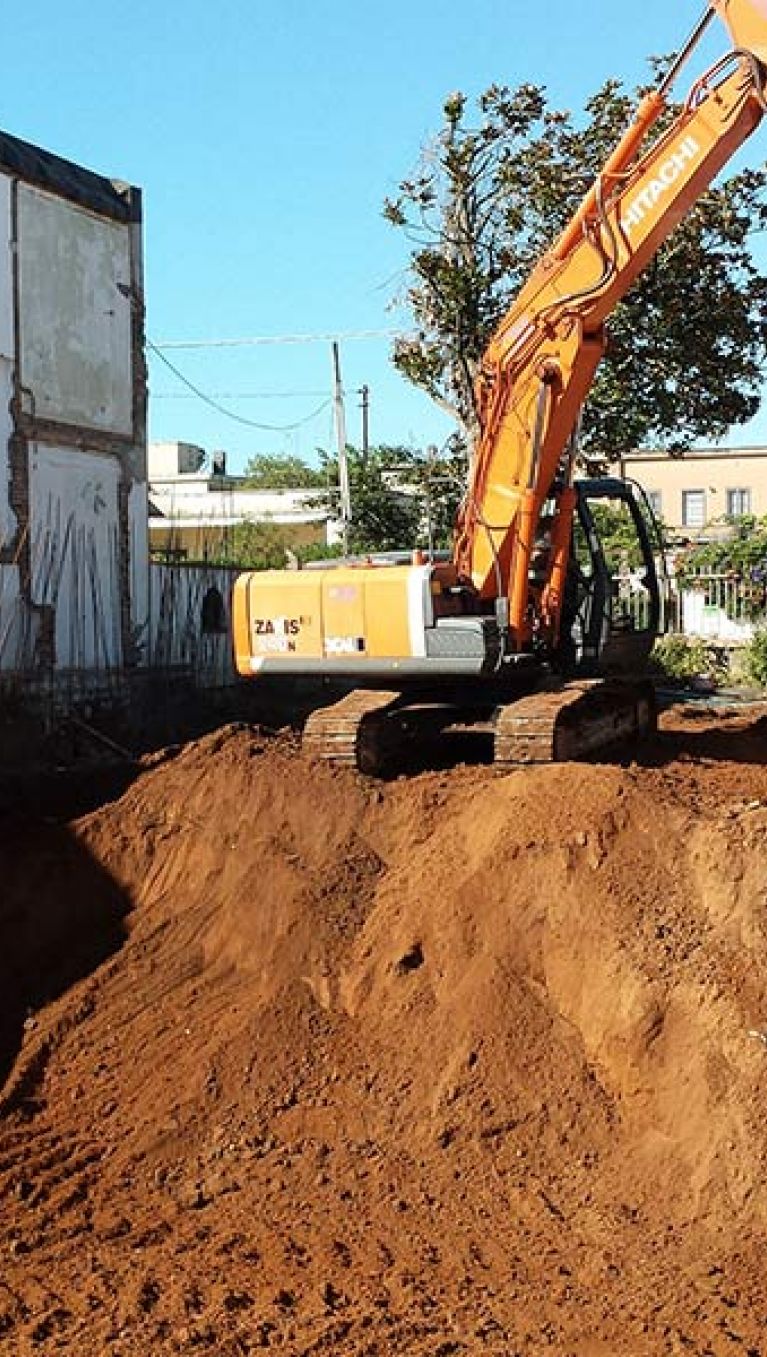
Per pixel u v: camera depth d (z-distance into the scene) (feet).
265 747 41.29
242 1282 24.04
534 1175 26.48
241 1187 27.48
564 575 42.52
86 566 62.75
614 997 28.43
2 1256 25.58
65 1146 29.55
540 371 40.11
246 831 37.65
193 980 34.35
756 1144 24.88
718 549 95.35
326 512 120.78
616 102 71.00
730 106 37.14
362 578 40.91
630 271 39.06
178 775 40.86
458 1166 26.91
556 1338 21.91
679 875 30.35
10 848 39.83
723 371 74.79
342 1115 28.63
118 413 66.33
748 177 72.18
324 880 34.55
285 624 41.93
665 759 44.42
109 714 59.00
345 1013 31.24
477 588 41.57
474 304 72.69
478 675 39.96
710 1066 26.35
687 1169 25.39
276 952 32.89
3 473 57.67
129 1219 26.81
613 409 74.84
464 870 32.50
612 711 43.78
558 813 32.07
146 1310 23.31
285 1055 30.35
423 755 44.55
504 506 41.09
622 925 29.43
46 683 56.18
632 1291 23.17
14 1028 34.40
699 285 73.05
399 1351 21.52
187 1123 29.37
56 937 37.45
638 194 38.65
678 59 38.22
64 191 61.87
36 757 52.65
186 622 70.08
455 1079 28.35
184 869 38.19
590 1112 27.22
